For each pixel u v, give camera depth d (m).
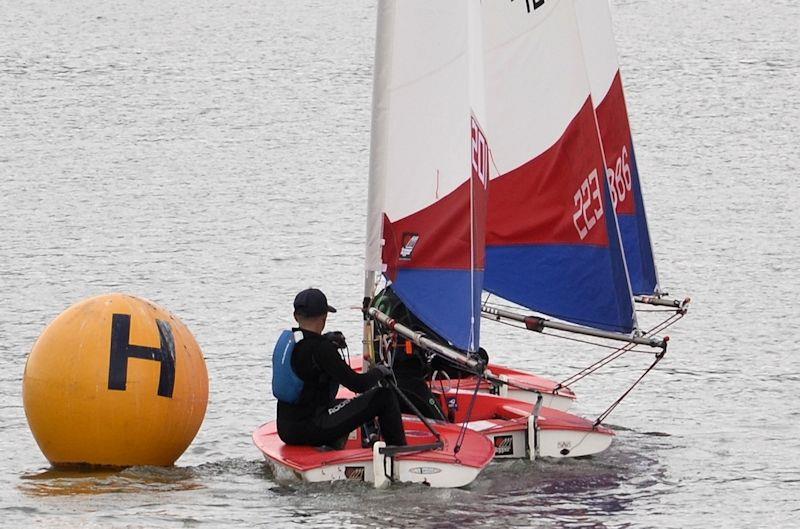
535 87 54.66
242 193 131.12
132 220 114.50
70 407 46.62
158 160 155.12
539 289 54.72
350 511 43.06
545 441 50.31
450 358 46.44
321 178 142.75
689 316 81.56
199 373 48.59
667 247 103.62
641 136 172.62
